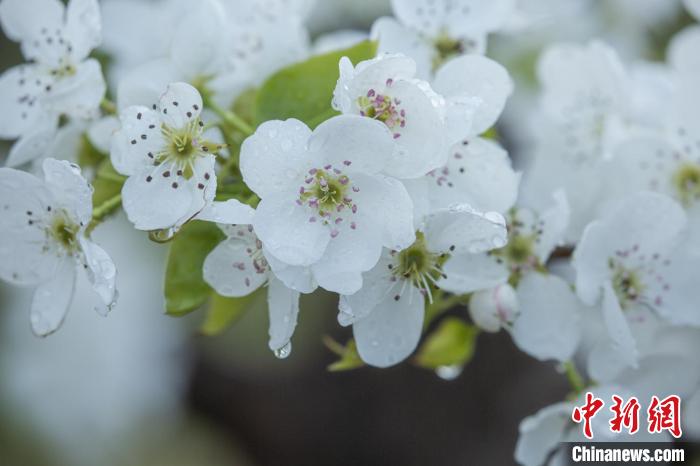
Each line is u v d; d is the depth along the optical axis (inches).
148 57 22.2
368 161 17.6
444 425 32.0
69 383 28.3
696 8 23.1
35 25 19.6
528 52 26.3
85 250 17.9
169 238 17.9
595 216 21.5
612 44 27.5
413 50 19.9
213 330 20.0
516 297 19.4
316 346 31.3
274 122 17.6
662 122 22.0
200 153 18.0
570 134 22.5
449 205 18.3
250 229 18.1
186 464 31.2
